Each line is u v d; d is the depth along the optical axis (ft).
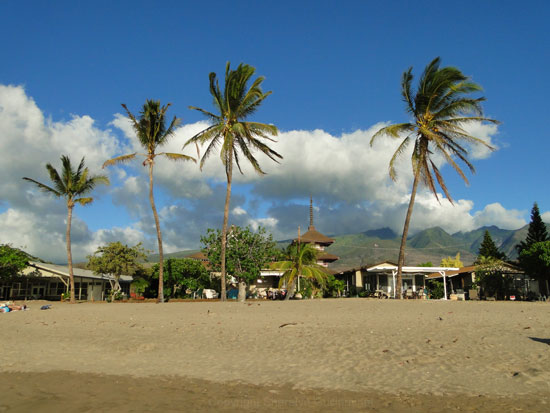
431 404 20.76
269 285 159.63
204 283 139.03
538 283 128.06
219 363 30.60
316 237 204.85
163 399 21.99
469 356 30.37
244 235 118.62
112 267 132.98
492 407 20.12
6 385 24.93
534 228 176.45
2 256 124.98
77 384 25.12
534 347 32.58
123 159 99.55
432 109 98.58
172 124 103.50
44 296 150.71
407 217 98.32
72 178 117.19
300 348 35.17
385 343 35.81
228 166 100.58
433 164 99.60
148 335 43.50
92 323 54.70
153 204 101.71
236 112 99.91
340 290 145.59
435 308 67.77
